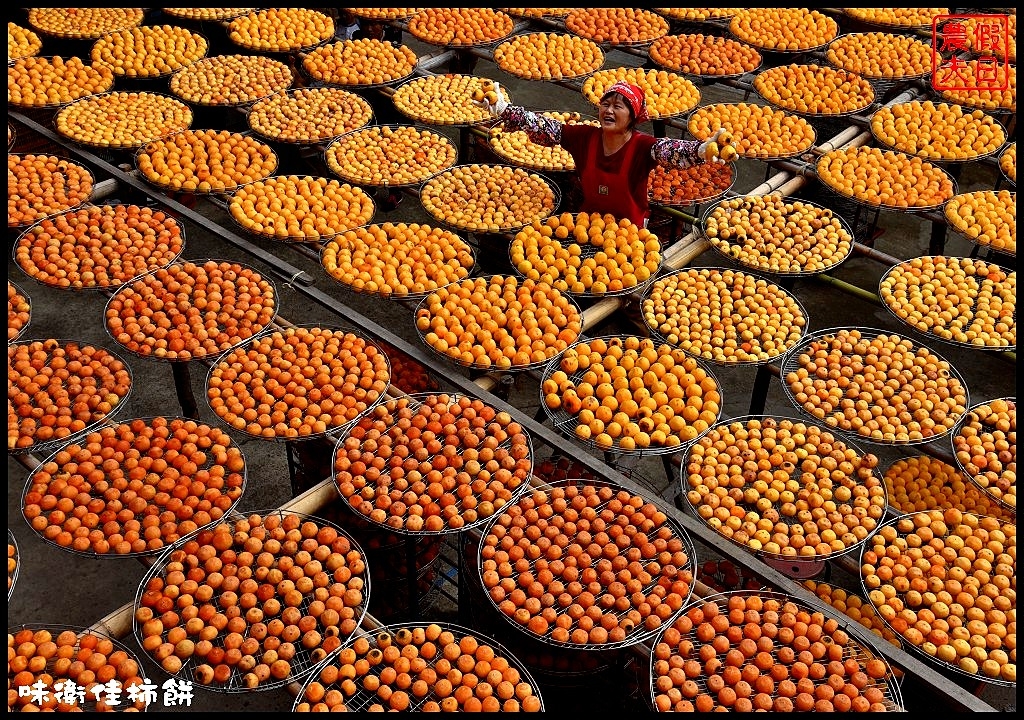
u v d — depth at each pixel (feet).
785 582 15.60
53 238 23.58
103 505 16.43
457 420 18.45
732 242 24.79
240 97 30.99
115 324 20.67
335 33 38.32
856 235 31.30
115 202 28.32
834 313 29.84
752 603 15.06
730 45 34.65
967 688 16.16
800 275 23.39
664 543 15.88
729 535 16.37
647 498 17.07
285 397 18.76
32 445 17.44
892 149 29.07
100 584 20.45
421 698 13.65
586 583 15.29
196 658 14.26
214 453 17.62
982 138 28.91
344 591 15.05
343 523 18.66
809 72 32.35
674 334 20.80
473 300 21.63
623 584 15.24
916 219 34.81
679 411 18.84
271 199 25.29
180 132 28.32
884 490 17.65
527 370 19.97
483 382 20.12
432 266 22.75
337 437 18.22
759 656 14.06
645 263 22.94
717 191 26.35
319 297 22.35
